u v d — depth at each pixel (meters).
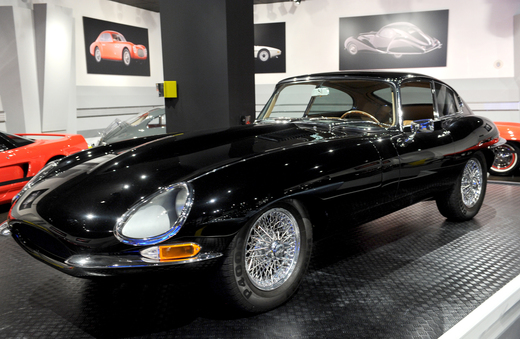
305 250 1.91
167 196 1.58
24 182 3.67
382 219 3.13
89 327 1.70
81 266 1.51
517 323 1.52
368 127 2.36
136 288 2.05
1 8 6.58
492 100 8.03
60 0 7.74
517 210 3.31
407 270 2.20
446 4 8.09
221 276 1.63
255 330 1.65
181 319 1.75
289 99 2.87
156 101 10.33
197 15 3.78
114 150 2.31
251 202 1.62
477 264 2.27
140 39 9.84
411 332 1.61
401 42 8.49
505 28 7.80
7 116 6.98
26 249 1.81
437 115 2.82
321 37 9.06
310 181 1.82
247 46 4.00
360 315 1.75
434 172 2.58
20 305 1.89
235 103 3.93
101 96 8.80
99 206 1.62
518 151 4.62
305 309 1.81
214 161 1.79
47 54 7.11
